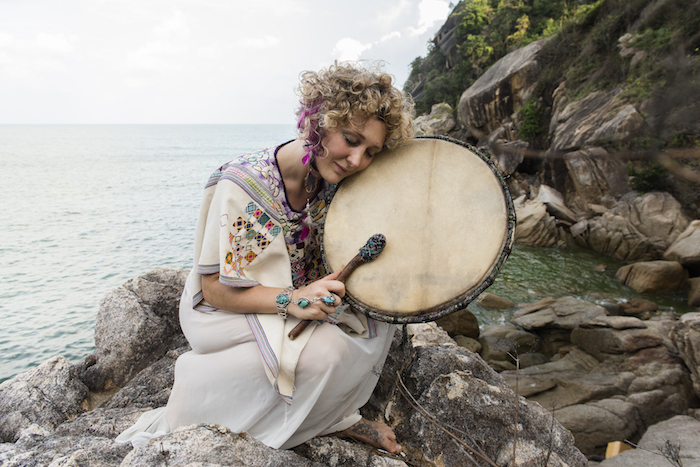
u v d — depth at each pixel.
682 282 10.84
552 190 17.23
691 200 13.50
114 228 26.36
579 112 18.23
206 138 191.12
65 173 57.47
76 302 15.36
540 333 8.14
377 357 1.53
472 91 26.66
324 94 1.28
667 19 17.30
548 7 31.75
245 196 1.35
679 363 5.30
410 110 1.41
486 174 1.39
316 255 1.64
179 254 21.17
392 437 1.58
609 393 5.05
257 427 1.43
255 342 1.37
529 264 13.55
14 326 13.42
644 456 2.96
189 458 1.22
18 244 23.03
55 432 1.80
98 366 2.50
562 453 1.61
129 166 67.94
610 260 13.75
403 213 1.45
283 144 1.45
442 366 1.83
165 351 2.58
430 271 1.33
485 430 1.58
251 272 1.41
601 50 19.89
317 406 1.41
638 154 14.48
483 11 35.19
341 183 1.54
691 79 14.59
